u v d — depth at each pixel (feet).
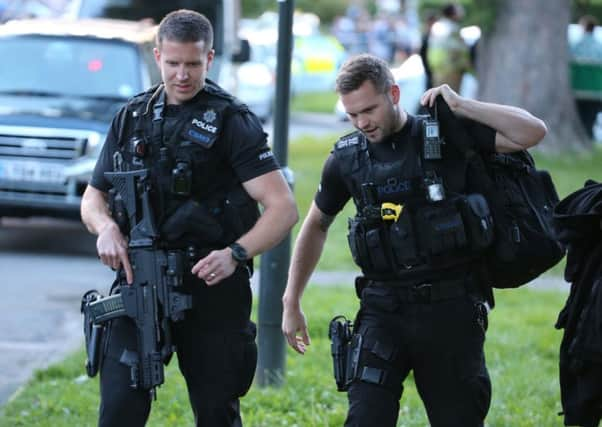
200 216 48.47
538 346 86.99
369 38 427.33
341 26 447.83
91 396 72.79
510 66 198.08
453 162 48.55
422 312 48.39
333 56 350.43
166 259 48.24
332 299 100.68
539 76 197.67
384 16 469.16
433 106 48.52
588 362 50.34
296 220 49.29
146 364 47.78
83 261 122.21
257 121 49.47
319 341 86.89
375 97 47.29
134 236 48.55
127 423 47.60
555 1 198.08
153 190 48.78
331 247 126.93
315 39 354.74
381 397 48.11
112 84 128.26
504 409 69.77
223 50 153.58
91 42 131.34
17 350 86.99
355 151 49.52
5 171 119.44
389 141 48.85
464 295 48.65
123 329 48.83
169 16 48.52
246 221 49.39
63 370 78.74
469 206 47.85
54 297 104.53
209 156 48.47
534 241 48.78
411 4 493.77
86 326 49.21
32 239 133.59
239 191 49.39
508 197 48.91
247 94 248.11
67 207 119.34
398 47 411.13
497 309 100.94
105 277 114.21
